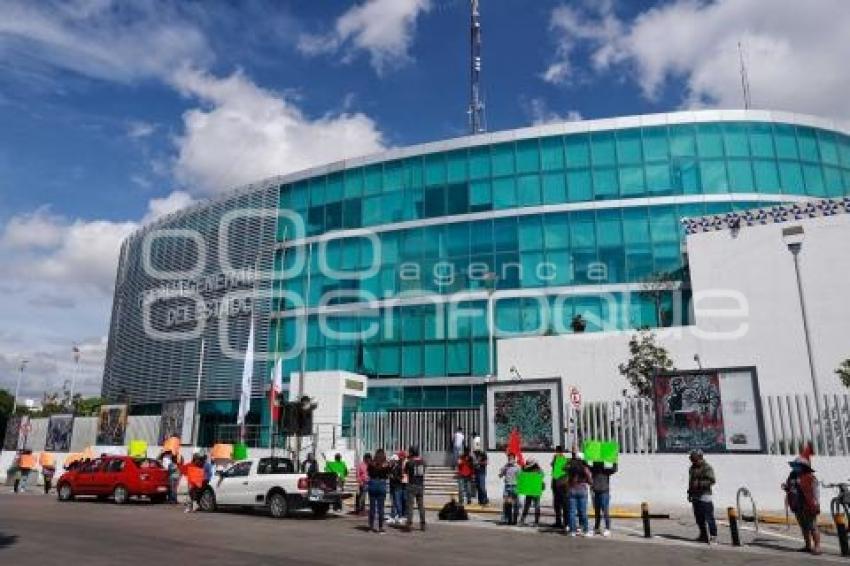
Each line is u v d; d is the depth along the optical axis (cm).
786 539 1302
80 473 2238
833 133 3412
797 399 1788
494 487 2089
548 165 3481
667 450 1867
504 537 1320
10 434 4150
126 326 4903
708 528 1308
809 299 2441
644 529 1337
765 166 3288
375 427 2602
